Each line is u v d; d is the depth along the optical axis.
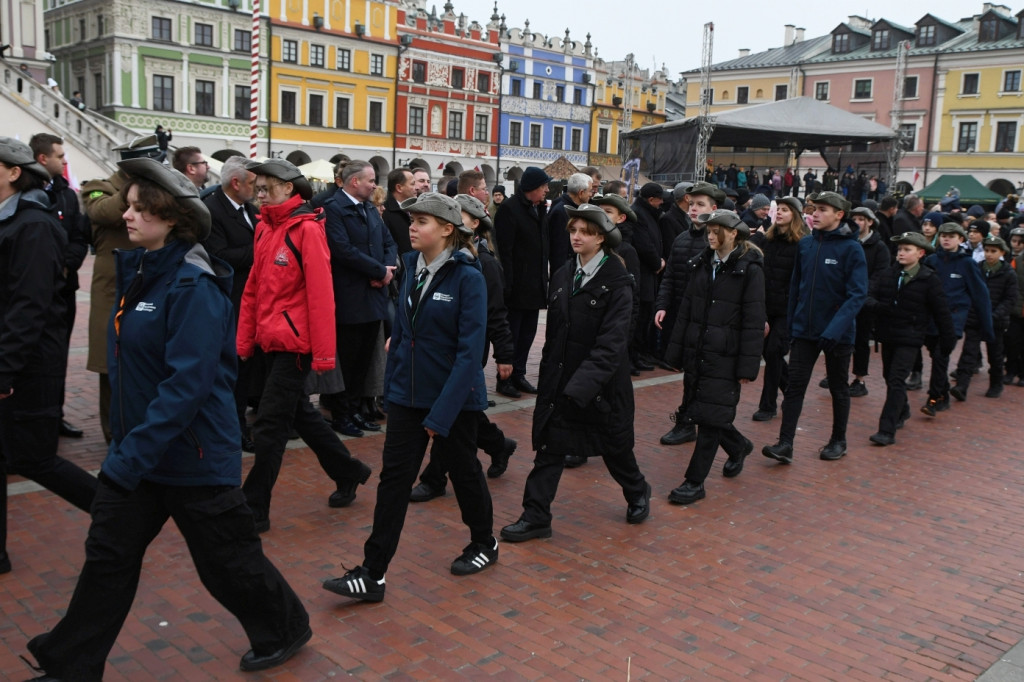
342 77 49.28
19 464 4.25
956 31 57.16
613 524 5.68
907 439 8.34
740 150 50.28
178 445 3.16
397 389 4.37
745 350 6.00
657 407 9.03
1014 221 17.17
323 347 4.93
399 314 4.46
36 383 4.18
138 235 3.12
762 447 7.72
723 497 6.35
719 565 5.09
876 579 4.99
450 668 3.80
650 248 10.10
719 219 6.00
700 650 4.07
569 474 6.75
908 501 6.45
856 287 6.93
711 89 65.81
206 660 3.77
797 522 5.89
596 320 5.13
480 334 4.31
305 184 5.04
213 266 3.28
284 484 6.11
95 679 3.22
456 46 54.53
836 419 7.47
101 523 3.16
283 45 46.69
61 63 44.81
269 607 3.58
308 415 5.46
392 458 4.34
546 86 61.12
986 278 10.62
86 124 27.53
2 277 4.14
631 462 5.56
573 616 4.35
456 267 4.34
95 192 6.25
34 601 4.23
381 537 4.32
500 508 5.89
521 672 3.79
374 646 3.96
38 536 5.00
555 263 9.04
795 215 8.38
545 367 5.28
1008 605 4.72
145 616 4.13
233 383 3.34
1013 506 6.41
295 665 3.76
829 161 41.06
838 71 59.84
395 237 8.03
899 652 4.14
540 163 61.09
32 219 4.08
